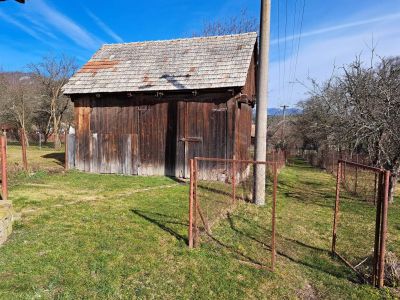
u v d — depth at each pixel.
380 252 4.38
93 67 13.70
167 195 8.97
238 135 11.94
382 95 9.57
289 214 8.06
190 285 4.22
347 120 10.48
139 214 6.97
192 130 11.87
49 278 4.14
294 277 4.65
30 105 34.66
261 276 4.58
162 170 12.35
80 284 4.05
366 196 10.61
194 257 4.98
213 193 9.45
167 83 11.89
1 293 3.75
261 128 8.67
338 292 4.32
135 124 12.59
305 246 5.90
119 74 13.01
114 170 12.88
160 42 14.34
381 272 4.39
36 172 11.90
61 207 7.39
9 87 34.16
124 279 4.25
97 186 10.11
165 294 4.00
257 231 6.46
